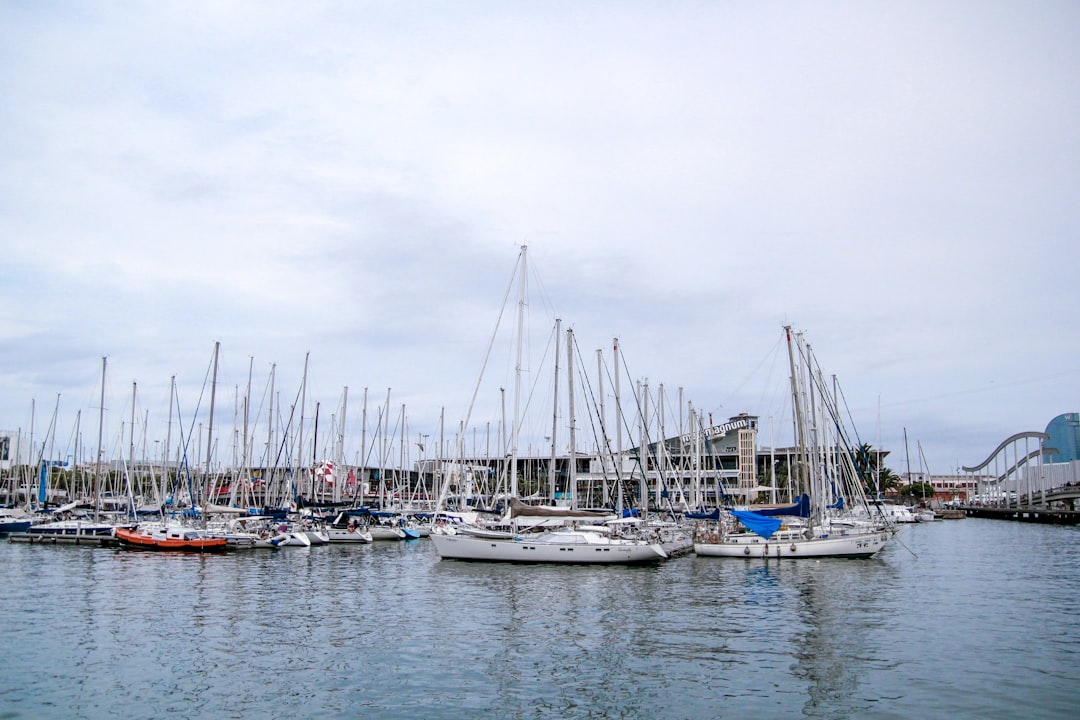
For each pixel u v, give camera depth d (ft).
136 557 191.11
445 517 217.97
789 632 100.53
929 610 116.57
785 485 431.84
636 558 174.09
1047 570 171.53
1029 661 85.40
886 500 481.87
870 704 70.90
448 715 68.54
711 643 94.38
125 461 277.03
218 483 294.66
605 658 87.25
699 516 214.69
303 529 229.66
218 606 119.24
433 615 112.57
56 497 345.72
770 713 68.80
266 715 68.39
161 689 75.41
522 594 132.67
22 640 95.25
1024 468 651.66
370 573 161.17
